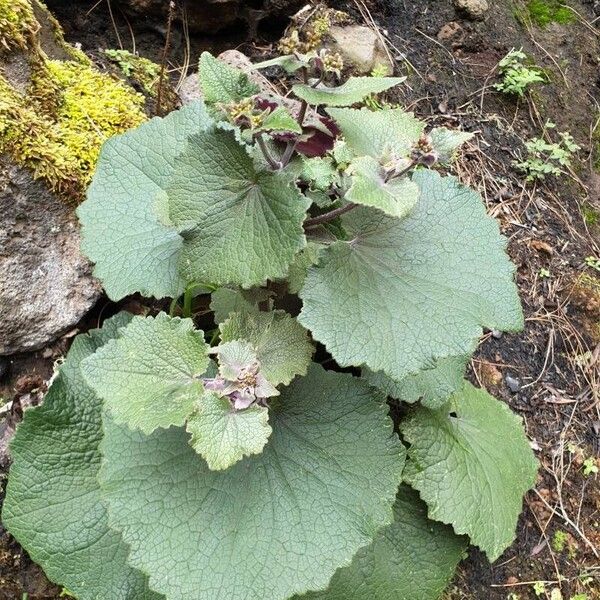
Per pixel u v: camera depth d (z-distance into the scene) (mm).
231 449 351
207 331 547
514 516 523
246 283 379
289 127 371
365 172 371
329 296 399
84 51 639
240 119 388
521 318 413
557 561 606
